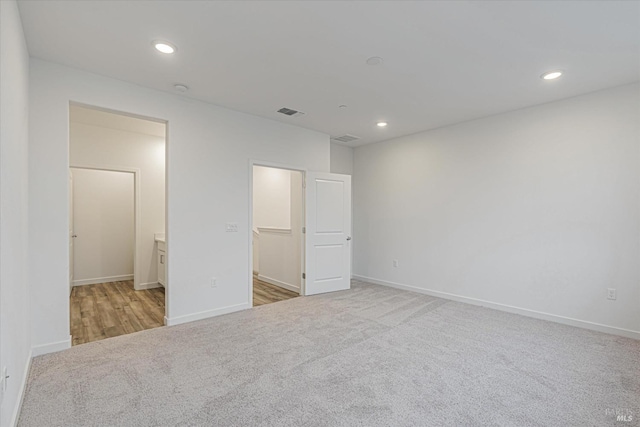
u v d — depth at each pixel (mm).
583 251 3354
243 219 3986
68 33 2275
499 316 3703
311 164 4781
